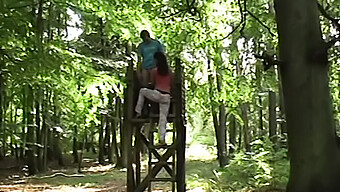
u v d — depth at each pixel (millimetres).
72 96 14633
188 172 20125
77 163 31203
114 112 27234
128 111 8508
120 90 14297
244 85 20344
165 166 9328
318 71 3344
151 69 8422
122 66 19609
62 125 26250
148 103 8594
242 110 24906
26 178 21375
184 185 8680
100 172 24547
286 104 3457
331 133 3348
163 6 12711
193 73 21156
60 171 25594
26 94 13945
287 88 3432
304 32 3373
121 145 27172
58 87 14266
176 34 13844
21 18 11914
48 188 17531
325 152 3301
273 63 3514
